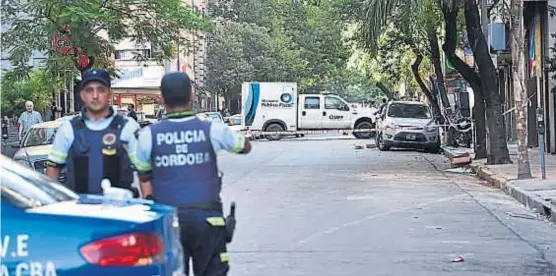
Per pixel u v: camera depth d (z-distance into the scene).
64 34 26.70
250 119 51.31
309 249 12.23
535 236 13.55
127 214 5.53
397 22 26.41
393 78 51.44
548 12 31.81
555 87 29.45
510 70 40.12
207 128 6.73
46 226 5.16
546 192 18.11
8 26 28.98
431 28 34.28
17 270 5.08
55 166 7.23
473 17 25.66
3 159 6.69
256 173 26.03
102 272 5.11
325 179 23.62
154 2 28.92
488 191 20.42
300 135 54.09
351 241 12.94
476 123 29.20
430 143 36.84
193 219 6.58
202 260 6.71
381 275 10.39
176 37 30.81
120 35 29.12
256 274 10.46
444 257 11.62
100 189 7.12
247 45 75.12
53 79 28.28
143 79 58.44
